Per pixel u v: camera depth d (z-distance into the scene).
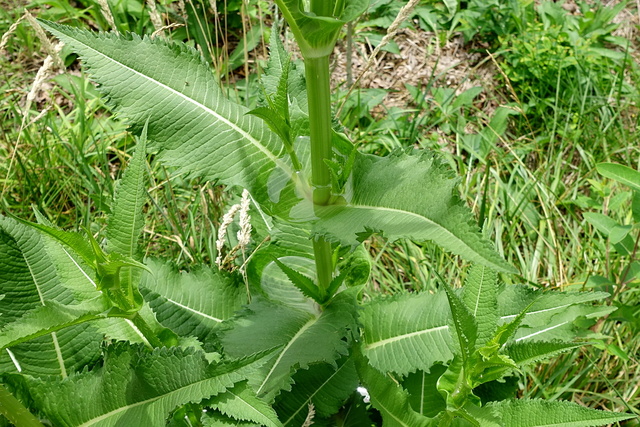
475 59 1.98
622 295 1.33
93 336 0.87
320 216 0.81
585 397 1.20
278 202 0.84
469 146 1.68
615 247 1.21
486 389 0.98
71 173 1.47
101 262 0.71
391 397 0.88
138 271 0.77
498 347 0.74
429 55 1.96
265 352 0.74
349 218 0.79
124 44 0.84
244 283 1.00
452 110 1.77
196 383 0.75
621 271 1.32
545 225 1.48
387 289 1.32
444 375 0.80
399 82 1.89
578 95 1.80
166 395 0.76
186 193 1.45
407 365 0.92
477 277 0.81
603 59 1.95
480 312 0.81
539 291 0.95
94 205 1.41
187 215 1.40
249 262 0.96
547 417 0.81
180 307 0.97
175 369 0.76
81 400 0.76
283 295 0.95
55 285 0.91
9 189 1.41
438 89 1.82
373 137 1.64
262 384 0.84
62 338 0.86
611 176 1.17
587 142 1.69
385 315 0.96
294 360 0.86
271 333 0.89
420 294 0.96
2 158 1.48
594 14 2.03
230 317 0.93
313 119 0.79
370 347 0.95
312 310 0.93
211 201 1.31
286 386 0.83
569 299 0.94
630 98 1.81
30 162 1.47
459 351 0.79
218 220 1.30
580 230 1.46
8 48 1.77
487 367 0.76
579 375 1.17
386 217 0.77
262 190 0.85
